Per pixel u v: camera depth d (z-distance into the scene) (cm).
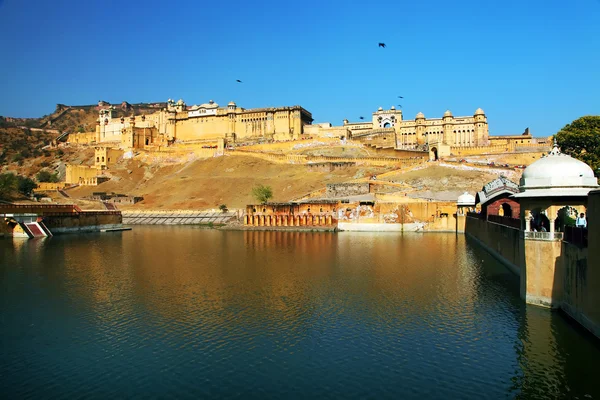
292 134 18812
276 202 11400
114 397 2220
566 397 2156
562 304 3052
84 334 3005
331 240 8044
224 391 2256
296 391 2238
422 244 7225
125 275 4828
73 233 10062
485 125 16750
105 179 17475
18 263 5675
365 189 10875
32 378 2417
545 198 3081
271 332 2984
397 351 2658
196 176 16262
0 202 12206
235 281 4459
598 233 2431
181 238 8850
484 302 3525
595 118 8181
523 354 2577
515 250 4403
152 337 2934
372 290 4006
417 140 17675
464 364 2489
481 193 7425
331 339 2852
